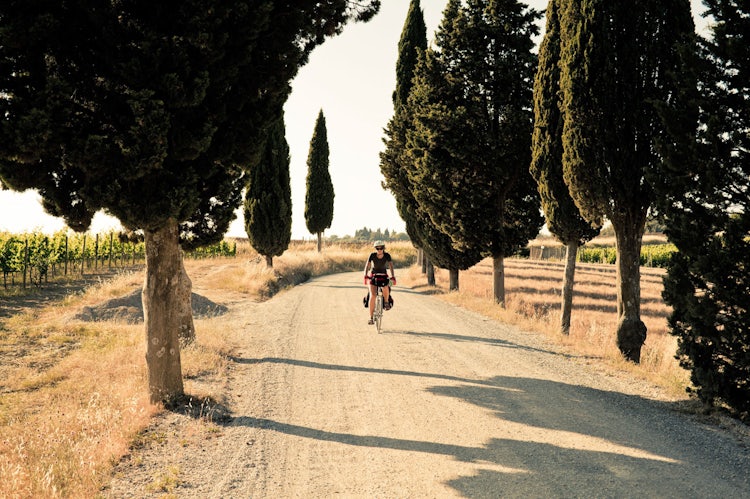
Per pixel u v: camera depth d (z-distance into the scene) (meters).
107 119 6.29
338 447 5.71
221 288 23.92
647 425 6.21
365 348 11.16
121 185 6.31
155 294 7.16
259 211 29.05
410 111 23.22
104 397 7.49
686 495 4.40
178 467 5.16
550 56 14.68
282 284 27.34
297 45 7.76
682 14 9.93
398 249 67.94
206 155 6.95
